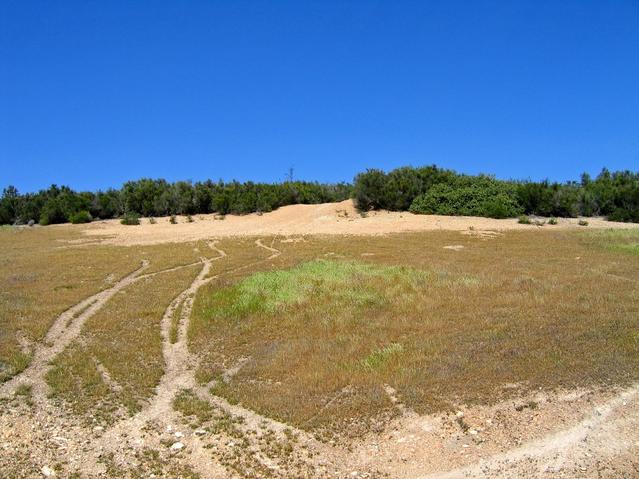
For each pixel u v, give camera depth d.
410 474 7.64
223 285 18.83
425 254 23.81
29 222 48.06
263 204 46.97
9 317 15.12
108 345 13.08
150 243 31.89
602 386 9.57
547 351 11.13
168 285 19.53
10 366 11.52
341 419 9.10
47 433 8.84
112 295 18.33
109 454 8.27
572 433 8.30
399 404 9.49
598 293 15.64
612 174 47.22
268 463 8.02
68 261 25.11
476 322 13.48
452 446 8.20
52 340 13.53
